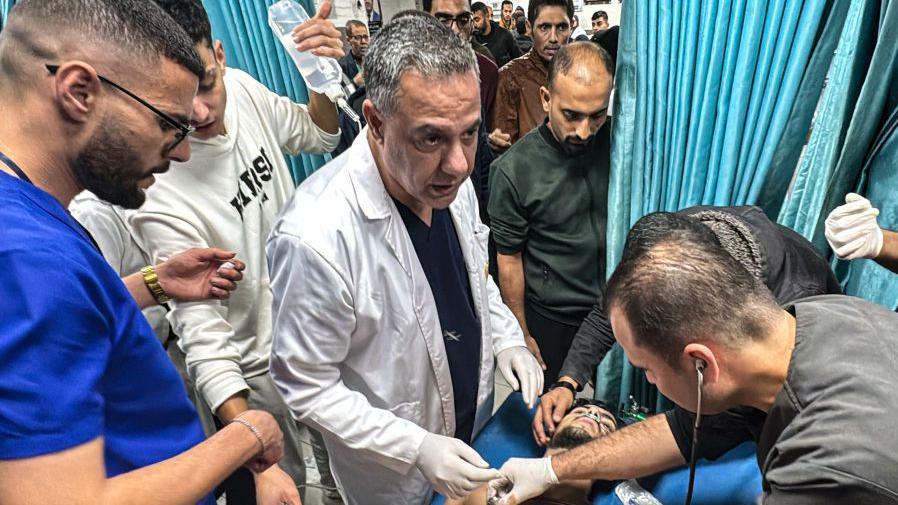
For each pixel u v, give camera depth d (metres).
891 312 0.75
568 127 1.48
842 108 1.19
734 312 0.71
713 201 1.42
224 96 1.27
